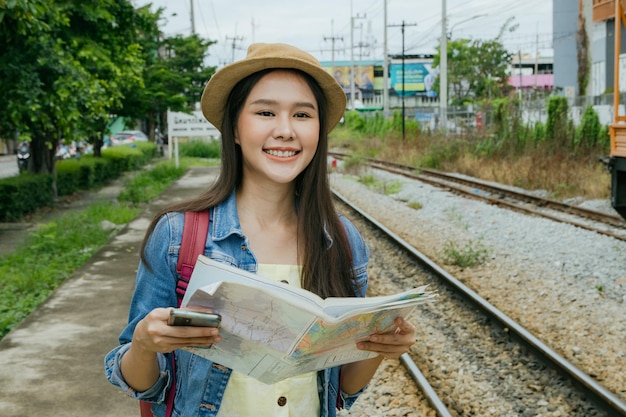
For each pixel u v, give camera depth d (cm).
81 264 918
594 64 3003
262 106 189
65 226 1183
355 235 209
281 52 188
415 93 9406
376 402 453
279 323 156
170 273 182
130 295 713
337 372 205
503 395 484
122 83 1702
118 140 4794
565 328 613
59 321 616
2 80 1127
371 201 1628
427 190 1739
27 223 1366
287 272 193
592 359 537
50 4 1112
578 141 1881
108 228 1211
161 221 186
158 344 156
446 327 639
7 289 778
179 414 184
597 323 618
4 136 1419
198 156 3962
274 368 168
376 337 177
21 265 901
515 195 1504
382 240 1105
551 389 482
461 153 2373
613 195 939
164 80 2875
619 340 572
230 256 185
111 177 2519
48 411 418
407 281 844
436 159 2433
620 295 710
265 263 193
